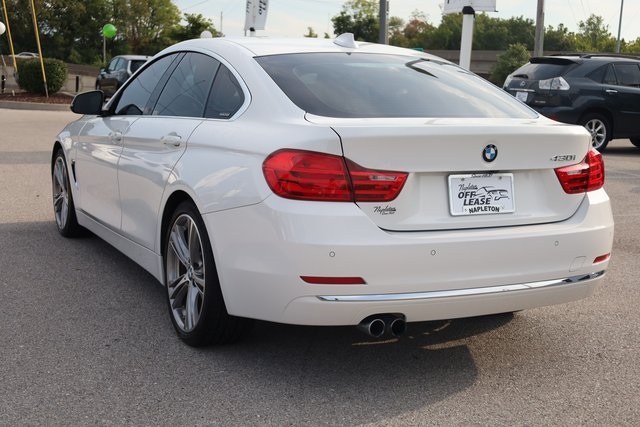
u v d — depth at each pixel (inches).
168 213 161.3
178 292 157.2
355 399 131.8
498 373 145.7
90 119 220.4
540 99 561.0
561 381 142.6
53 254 223.6
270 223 126.3
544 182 142.0
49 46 3454.7
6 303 178.1
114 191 192.1
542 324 175.8
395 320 129.3
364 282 124.0
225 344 153.3
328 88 147.9
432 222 130.3
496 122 140.1
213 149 145.9
